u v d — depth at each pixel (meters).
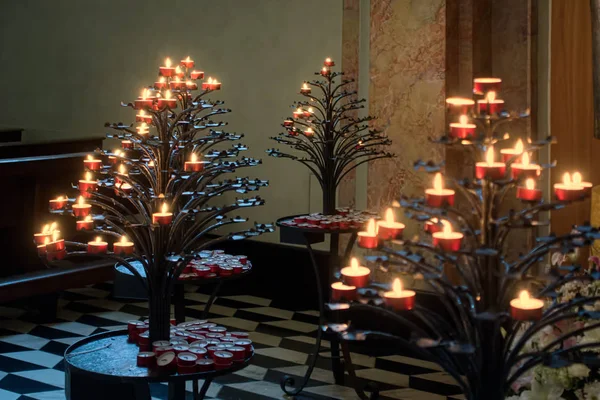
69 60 8.02
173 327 2.92
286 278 6.47
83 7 7.88
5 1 8.45
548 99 4.77
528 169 1.63
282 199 6.56
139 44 7.50
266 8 6.60
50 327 5.57
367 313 5.27
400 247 5.05
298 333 5.55
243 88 6.79
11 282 5.40
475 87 1.71
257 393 4.34
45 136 8.24
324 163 4.52
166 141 2.90
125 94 7.64
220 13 6.91
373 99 5.20
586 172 4.61
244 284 6.68
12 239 6.14
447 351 1.67
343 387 4.49
